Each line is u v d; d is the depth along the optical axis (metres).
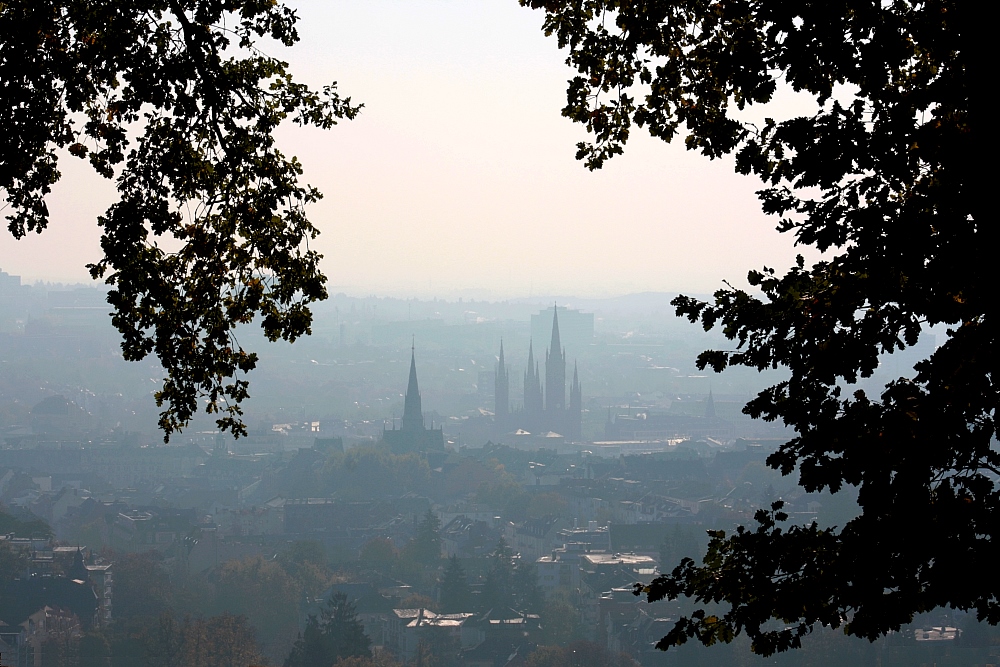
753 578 42.56
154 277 55.22
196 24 50.94
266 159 54.62
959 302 40.88
